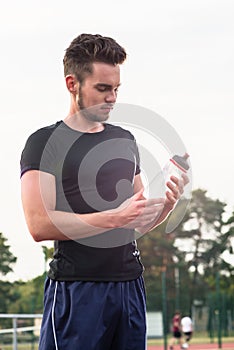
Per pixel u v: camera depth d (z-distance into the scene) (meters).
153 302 50.72
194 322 49.00
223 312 44.91
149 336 48.28
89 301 3.74
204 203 71.50
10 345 21.44
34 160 3.73
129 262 3.81
